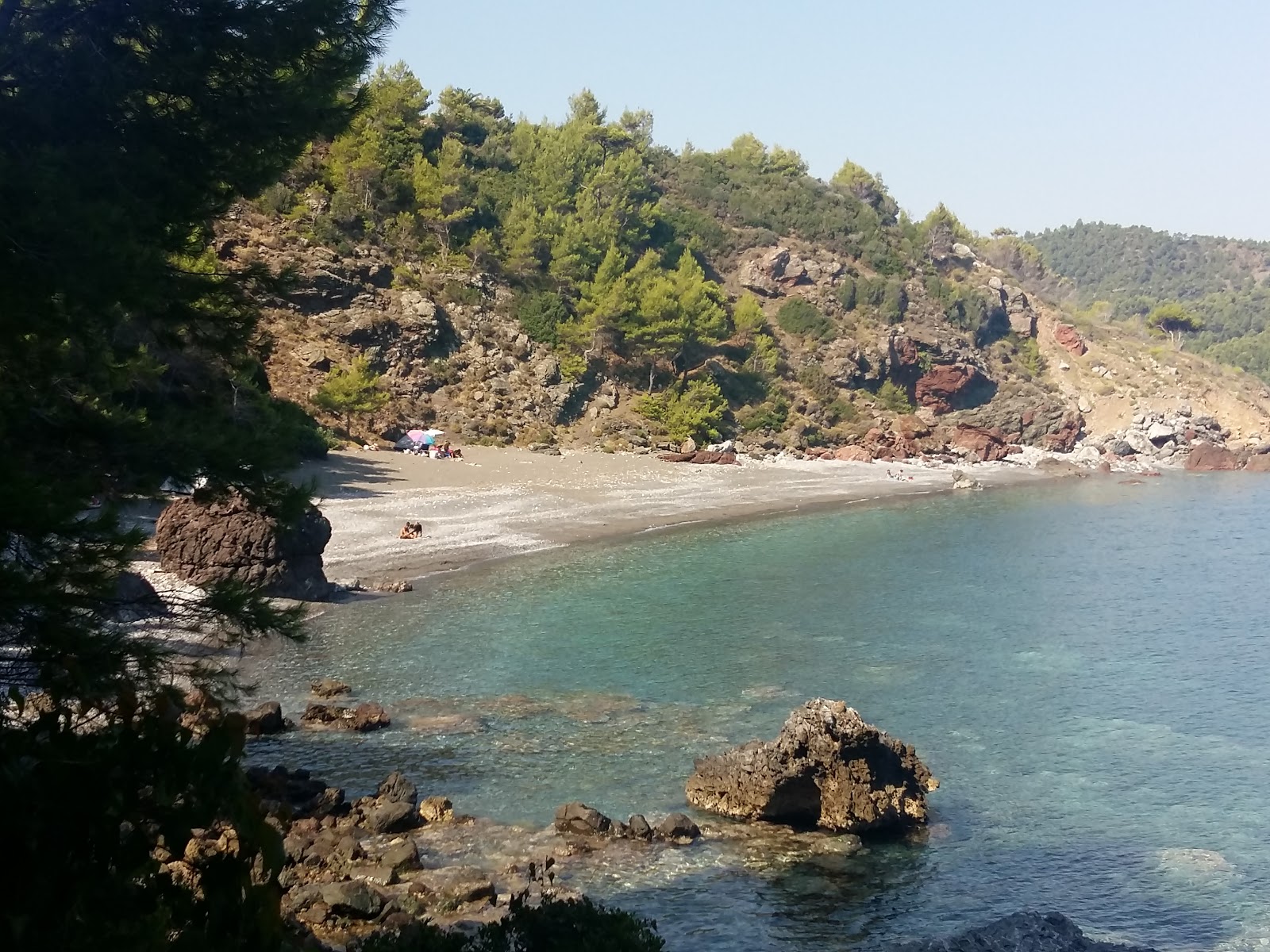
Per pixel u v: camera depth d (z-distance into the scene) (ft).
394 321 337.52
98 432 50.14
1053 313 606.55
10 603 41.06
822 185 619.26
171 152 57.06
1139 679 133.80
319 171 370.94
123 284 45.88
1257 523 287.28
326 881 70.74
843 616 164.35
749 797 88.43
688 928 71.10
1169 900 77.92
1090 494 355.56
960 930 72.64
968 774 101.35
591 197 451.94
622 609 163.94
